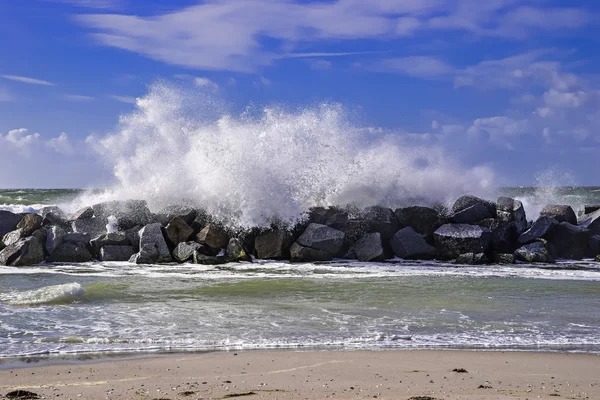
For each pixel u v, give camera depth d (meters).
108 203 19.61
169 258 17.58
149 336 9.33
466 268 16.69
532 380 7.39
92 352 8.52
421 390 6.86
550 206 21.22
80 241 18.11
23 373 7.49
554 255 18.67
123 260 17.98
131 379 7.25
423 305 11.69
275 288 13.31
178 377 7.35
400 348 8.87
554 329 10.02
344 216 19.11
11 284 13.74
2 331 9.54
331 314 10.87
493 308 11.49
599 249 19.23
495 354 8.59
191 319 10.41
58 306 11.34
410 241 18.45
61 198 40.19
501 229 18.95
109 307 11.30
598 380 7.45
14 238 18.19
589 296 12.72
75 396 6.55
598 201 38.38
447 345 9.05
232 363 7.98
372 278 14.79
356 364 7.98
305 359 8.20
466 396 6.60
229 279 14.54
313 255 17.86
